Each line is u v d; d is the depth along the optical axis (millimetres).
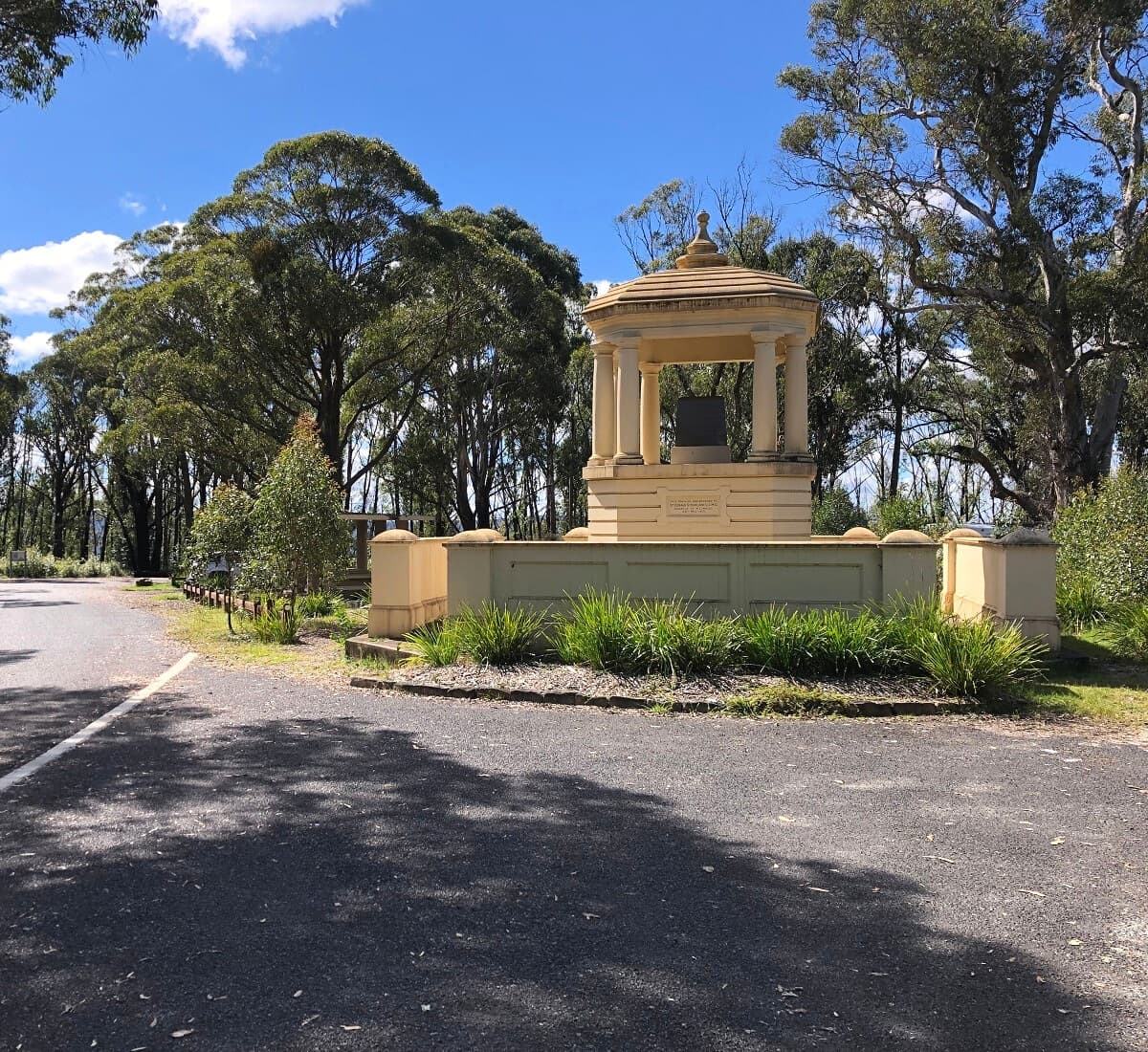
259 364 31172
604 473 14688
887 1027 2748
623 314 14594
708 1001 2889
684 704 7574
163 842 4367
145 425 33031
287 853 4215
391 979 3020
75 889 3777
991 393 38438
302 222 30797
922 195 26938
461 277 33062
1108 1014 2838
